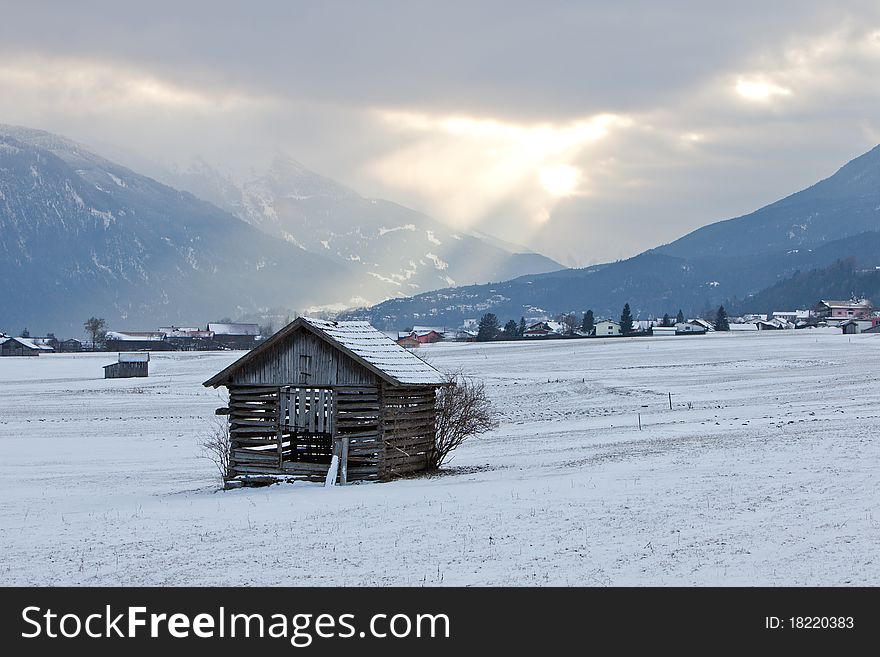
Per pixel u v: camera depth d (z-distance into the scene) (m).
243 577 21.86
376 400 38.50
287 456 41.06
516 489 31.84
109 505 34.75
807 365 113.94
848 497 27.30
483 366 131.62
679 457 38.28
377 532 25.67
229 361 174.25
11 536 27.97
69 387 122.50
